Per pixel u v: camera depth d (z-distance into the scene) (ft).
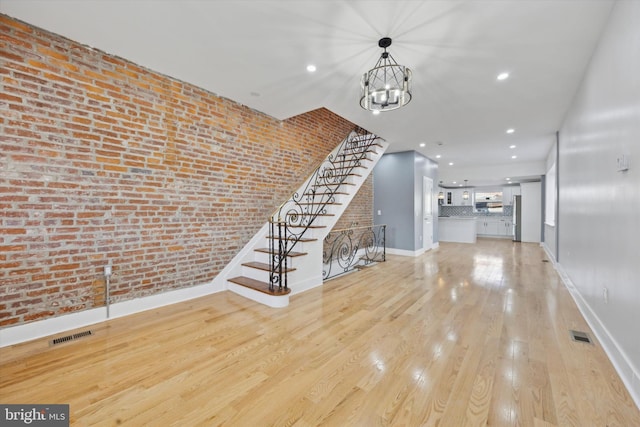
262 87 10.43
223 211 11.66
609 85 6.93
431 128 15.30
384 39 7.45
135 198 9.00
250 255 12.71
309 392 5.44
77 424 4.60
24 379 5.73
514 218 31.40
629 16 5.70
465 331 8.14
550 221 21.71
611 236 6.89
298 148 15.21
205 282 11.23
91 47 7.92
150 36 7.39
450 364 6.40
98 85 8.09
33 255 7.19
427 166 23.95
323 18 6.66
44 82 7.18
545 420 4.67
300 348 7.16
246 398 5.27
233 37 7.42
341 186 15.25
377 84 9.90
